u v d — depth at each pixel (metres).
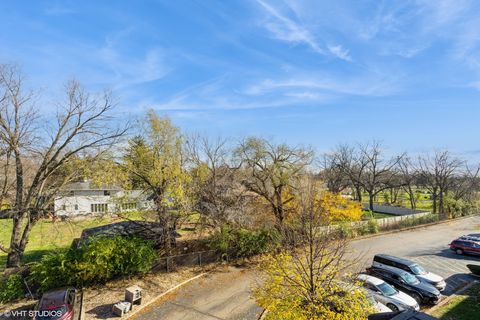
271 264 11.11
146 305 14.95
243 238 22.70
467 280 18.95
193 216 25.09
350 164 53.69
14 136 16.28
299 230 12.41
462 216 46.62
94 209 33.75
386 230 34.16
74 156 17.98
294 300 9.49
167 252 20.66
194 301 15.52
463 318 13.05
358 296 9.55
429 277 17.11
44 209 17.30
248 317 13.73
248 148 25.00
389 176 59.09
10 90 16.19
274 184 24.48
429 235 32.53
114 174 18.34
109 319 13.43
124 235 21.30
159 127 19.62
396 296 14.39
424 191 82.69
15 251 16.67
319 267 9.74
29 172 19.70
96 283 17.11
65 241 27.61
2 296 14.69
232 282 18.23
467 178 55.84
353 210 29.52
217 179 23.98
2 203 17.62
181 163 20.83
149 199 20.47
